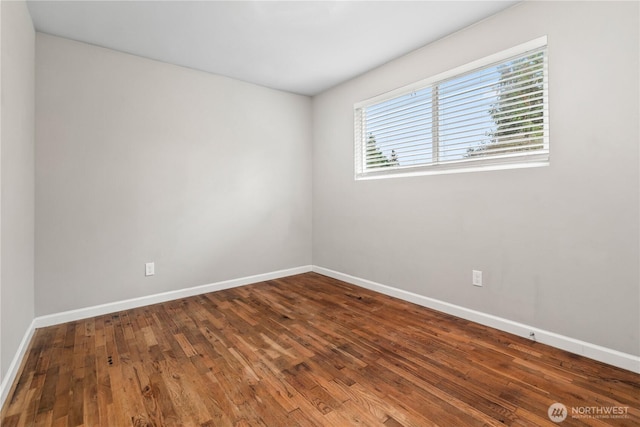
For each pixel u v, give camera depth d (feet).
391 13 7.66
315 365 6.26
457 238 8.71
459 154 8.73
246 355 6.68
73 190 8.72
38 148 8.21
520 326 7.46
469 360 6.39
